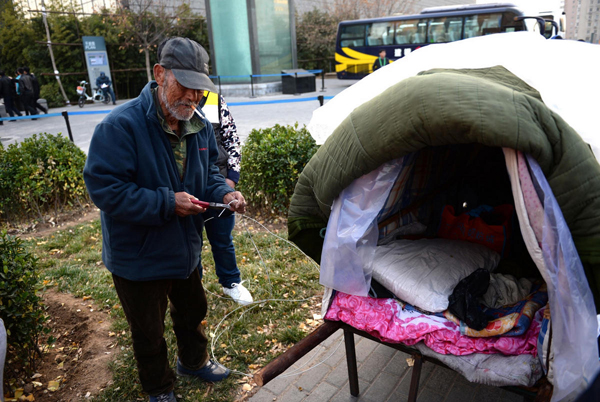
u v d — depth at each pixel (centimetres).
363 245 203
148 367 234
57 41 1975
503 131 146
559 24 1499
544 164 152
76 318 347
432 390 257
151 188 203
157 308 224
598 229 151
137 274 209
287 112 1242
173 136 209
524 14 1527
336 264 200
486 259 233
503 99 151
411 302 202
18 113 1495
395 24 1761
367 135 174
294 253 431
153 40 1964
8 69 2083
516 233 258
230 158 329
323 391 262
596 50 203
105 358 297
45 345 321
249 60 1639
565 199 152
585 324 158
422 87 160
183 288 244
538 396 167
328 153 192
